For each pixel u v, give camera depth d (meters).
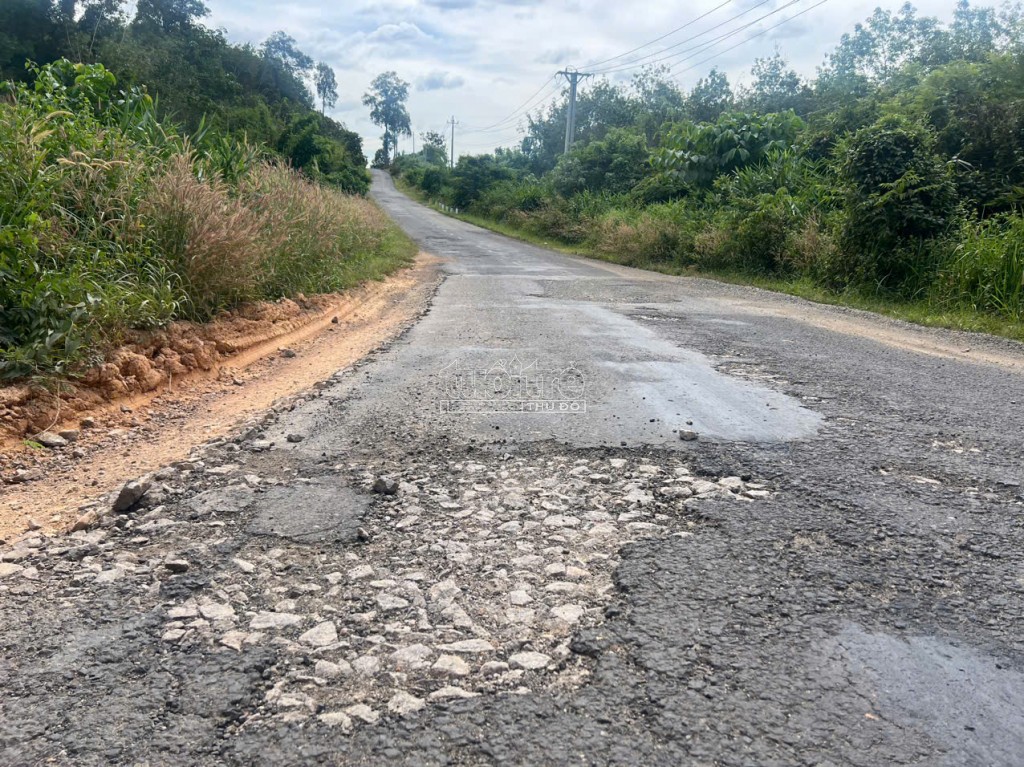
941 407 5.07
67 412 4.68
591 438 4.25
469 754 1.77
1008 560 2.79
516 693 1.99
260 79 54.88
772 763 1.74
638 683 2.04
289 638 2.26
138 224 6.55
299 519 3.14
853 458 3.94
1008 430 4.50
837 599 2.50
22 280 5.12
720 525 3.07
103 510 3.29
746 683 2.04
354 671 2.09
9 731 1.84
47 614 2.40
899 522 3.12
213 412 5.20
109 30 28.86
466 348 7.18
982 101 14.21
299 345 7.75
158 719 1.89
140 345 5.81
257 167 11.09
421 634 2.28
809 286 13.18
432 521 3.12
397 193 73.38
